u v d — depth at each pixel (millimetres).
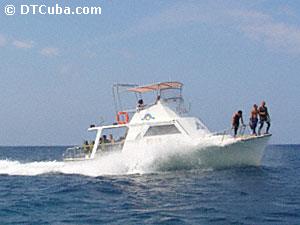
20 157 59969
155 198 17266
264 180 21375
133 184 20891
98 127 26531
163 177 22750
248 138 23406
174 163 24172
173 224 12742
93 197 17812
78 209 15266
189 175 23016
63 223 13031
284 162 36125
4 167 29312
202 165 24125
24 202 16797
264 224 12539
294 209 14609
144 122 24859
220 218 13367
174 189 19172
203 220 13156
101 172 25719
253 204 15523
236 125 23906
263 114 24109
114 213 14484
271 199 16484
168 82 24734
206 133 24641
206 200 16469
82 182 22203
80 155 27156
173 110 24922
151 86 25297
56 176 25328
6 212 14812
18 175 26234
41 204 16344
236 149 23578
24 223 13086
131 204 16094
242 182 20719
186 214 14078
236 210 14531
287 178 22547
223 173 23422
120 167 25188
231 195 17422
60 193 18953
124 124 25797
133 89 25844
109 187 20172
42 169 28125
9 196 18375
